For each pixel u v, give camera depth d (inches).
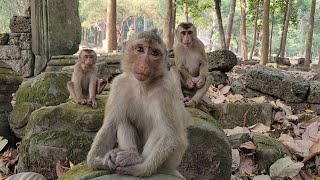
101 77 75.2
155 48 30.5
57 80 61.1
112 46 211.5
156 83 31.7
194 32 60.1
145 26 661.9
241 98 76.5
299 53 698.8
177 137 31.1
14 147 61.2
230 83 87.9
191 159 41.8
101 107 48.3
